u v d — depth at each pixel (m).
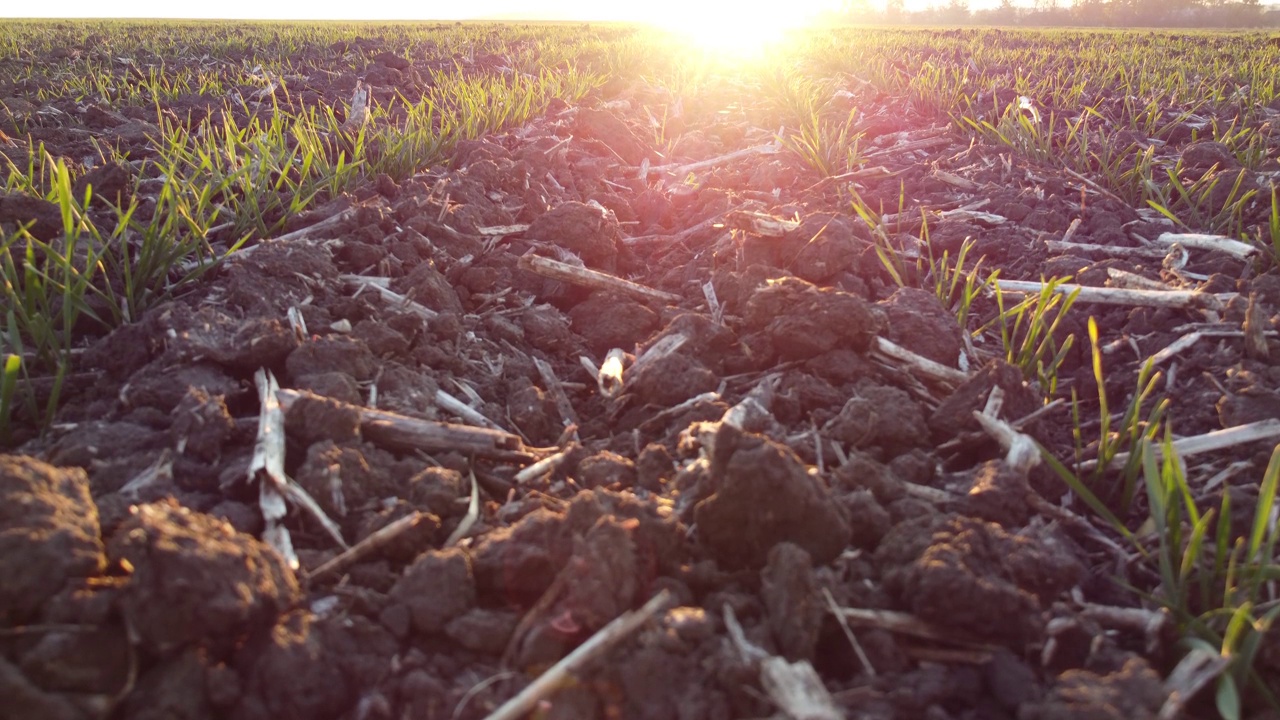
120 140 1.50
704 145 1.64
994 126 1.69
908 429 0.66
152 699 0.43
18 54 3.26
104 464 0.58
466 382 0.76
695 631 0.46
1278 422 0.64
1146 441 0.55
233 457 0.60
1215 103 1.92
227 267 0.87
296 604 0.48
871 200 1.22
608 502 0.52
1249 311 0.74
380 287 0.87
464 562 0.50
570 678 0.44
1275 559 0.55
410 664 0.47
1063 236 1.07
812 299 0.75
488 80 2.32
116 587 0.45
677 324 0.79
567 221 1.04
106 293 0.80
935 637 0.48
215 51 3.48
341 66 2.94
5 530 0.45
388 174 1.26
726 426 0.54
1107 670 0.47
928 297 0.83
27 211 0.82
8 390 0.61
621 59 2.98
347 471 0.58
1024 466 0.59
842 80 2.63
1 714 0.40
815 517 0.52
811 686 0.43
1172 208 1.15
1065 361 0.82
